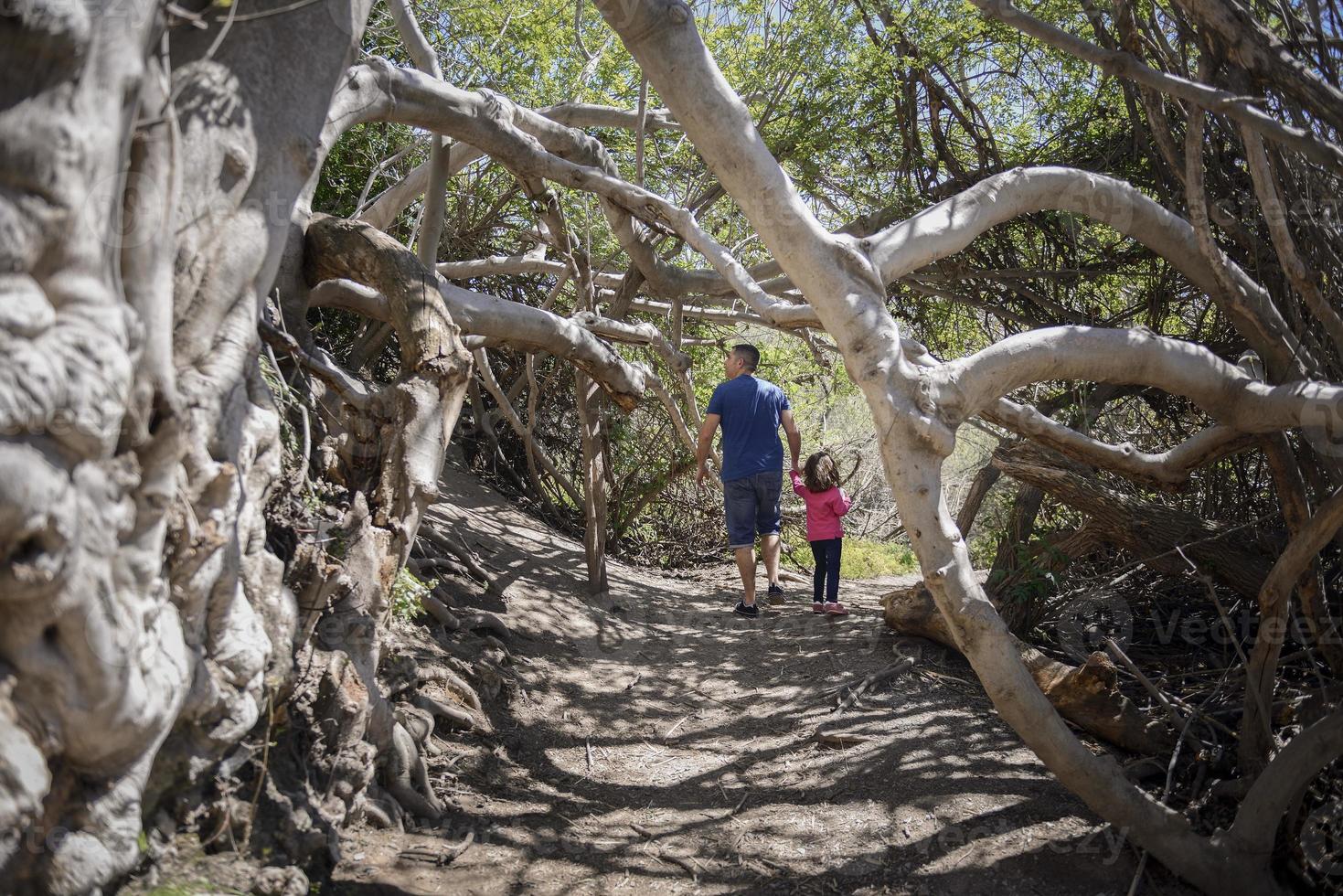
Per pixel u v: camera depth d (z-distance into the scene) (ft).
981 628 10.32
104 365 5.48
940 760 13.28
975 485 22.22
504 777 12.30
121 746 6.28
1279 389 11.60
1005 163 21.89
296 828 8.43
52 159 5.23
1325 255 11.48
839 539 21.47
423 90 12.14
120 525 5.89
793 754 13.87
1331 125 9.61
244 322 8.12
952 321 25.34
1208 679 15.43
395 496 10.84
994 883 10.30
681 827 11.52
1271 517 16.16
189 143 7.51
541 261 22.43
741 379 22.20
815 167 23.89
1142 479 13.15
